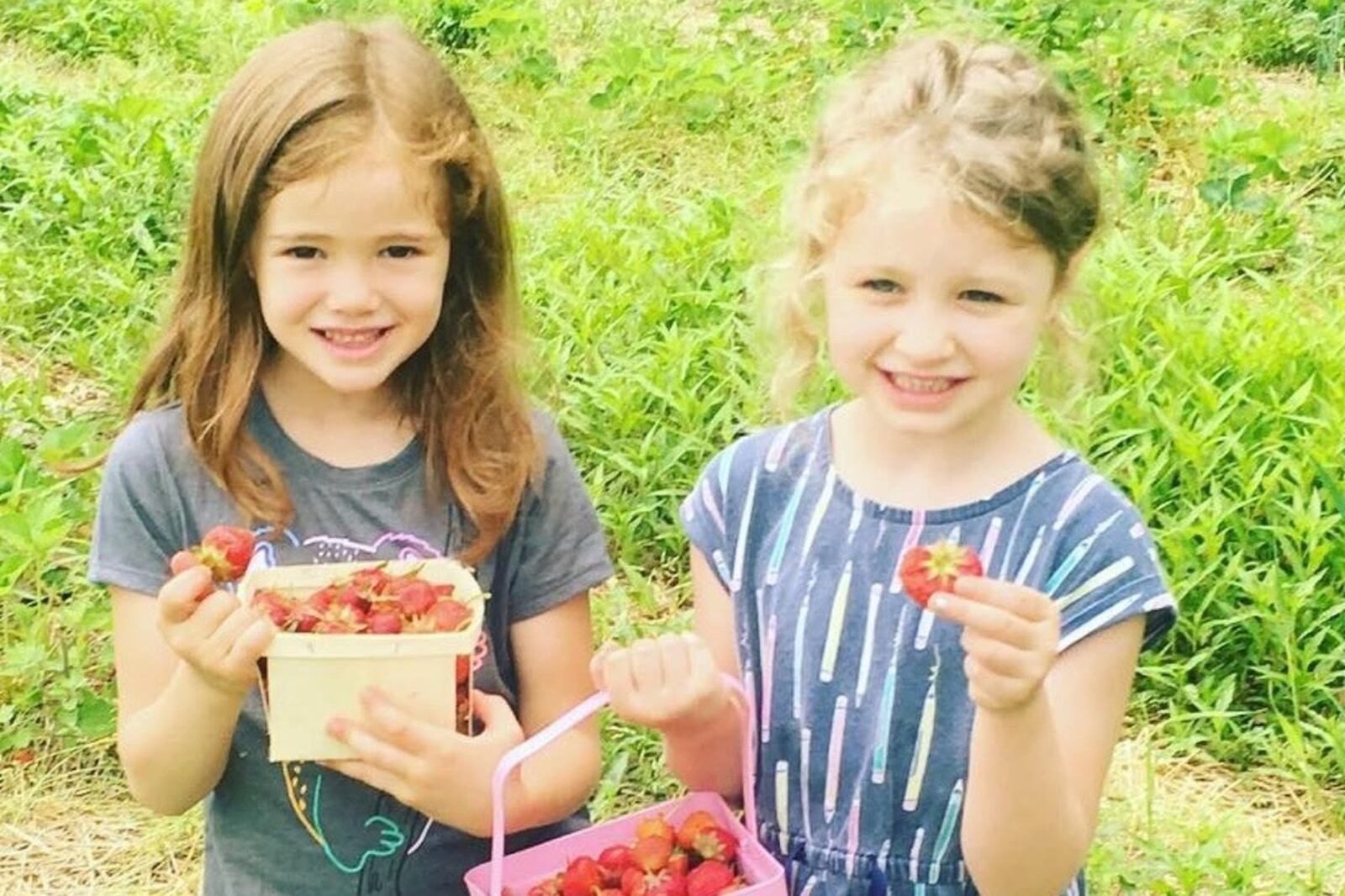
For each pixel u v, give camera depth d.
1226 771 3.67
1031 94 2.04
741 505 2.30
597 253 5.59
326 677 2.06
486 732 2.18
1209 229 5.82
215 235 2.26
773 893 2.05
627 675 2.12
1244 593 3.97
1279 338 4.75
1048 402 2.53
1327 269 5.72
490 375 2.38
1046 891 1.98
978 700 1.79
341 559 2.34
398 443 2.38
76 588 3.98
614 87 7.27
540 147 6.99
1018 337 2.01
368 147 2.15
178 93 7.41
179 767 2.20
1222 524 4.12
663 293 5.19
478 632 2.15
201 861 3.38
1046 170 1.98
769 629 2.25
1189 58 7.25
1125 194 6.06
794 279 2.27
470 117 2.33
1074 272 2.15
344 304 2.17
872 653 2.17
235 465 2.30
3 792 3.54
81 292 5.36
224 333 2.30
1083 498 2.13
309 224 2.16
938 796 2.14
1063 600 2.09
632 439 4.57
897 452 2.21
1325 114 7.03
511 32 8.02
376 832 2.36
